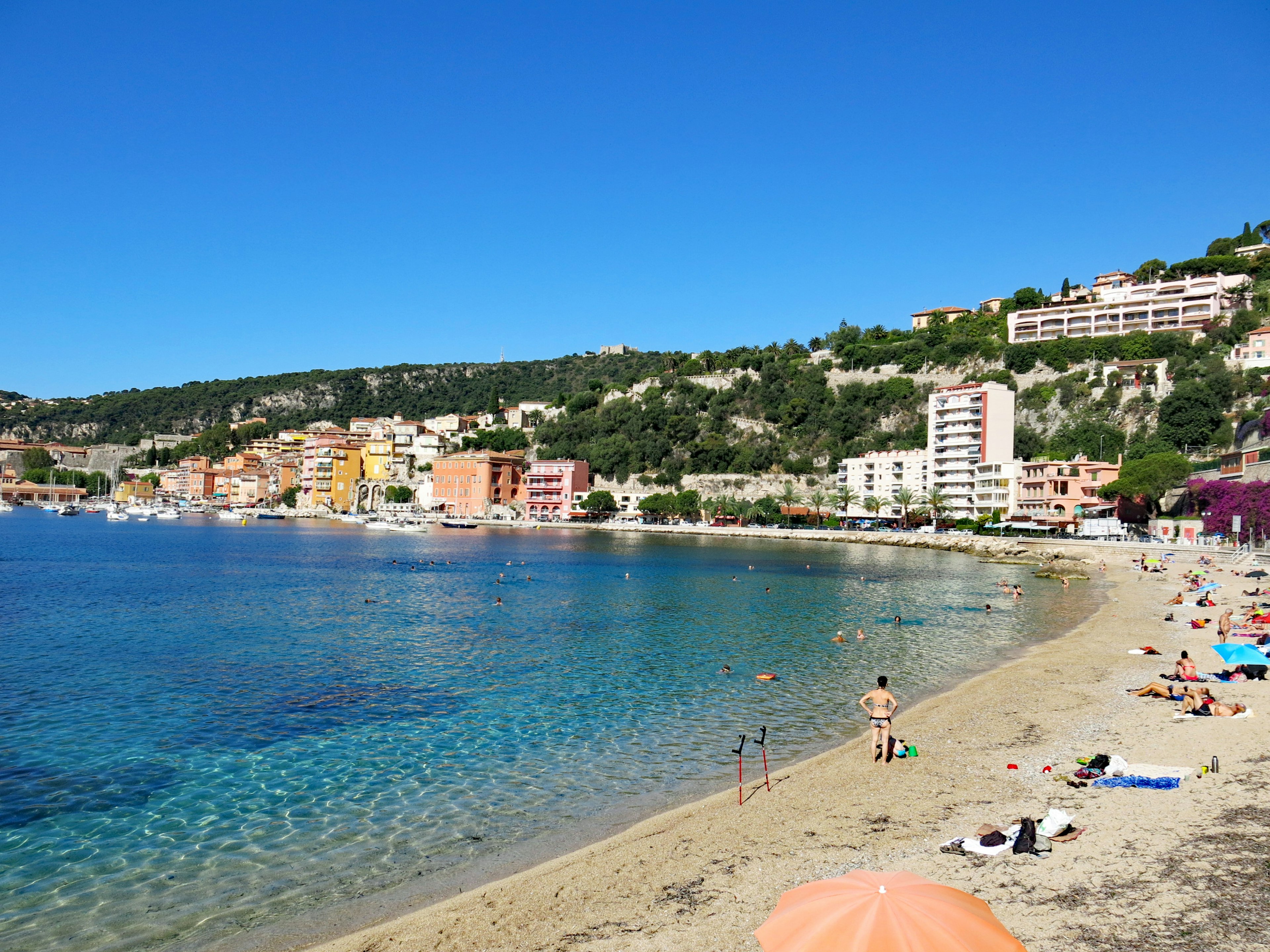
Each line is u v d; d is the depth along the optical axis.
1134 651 43.84
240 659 43.00
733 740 29.12
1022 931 13.92
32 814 22.25
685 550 144.62
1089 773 22.33
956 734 28.03
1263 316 188.25
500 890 17.33
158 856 19.77
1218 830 17.55
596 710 33.31
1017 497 162.62
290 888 18.11
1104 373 188.88
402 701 34.69
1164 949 13.07
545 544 156.38
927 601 71.50
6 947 15.69
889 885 11.35
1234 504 110.75
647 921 15.62
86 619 55.72
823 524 198.38
